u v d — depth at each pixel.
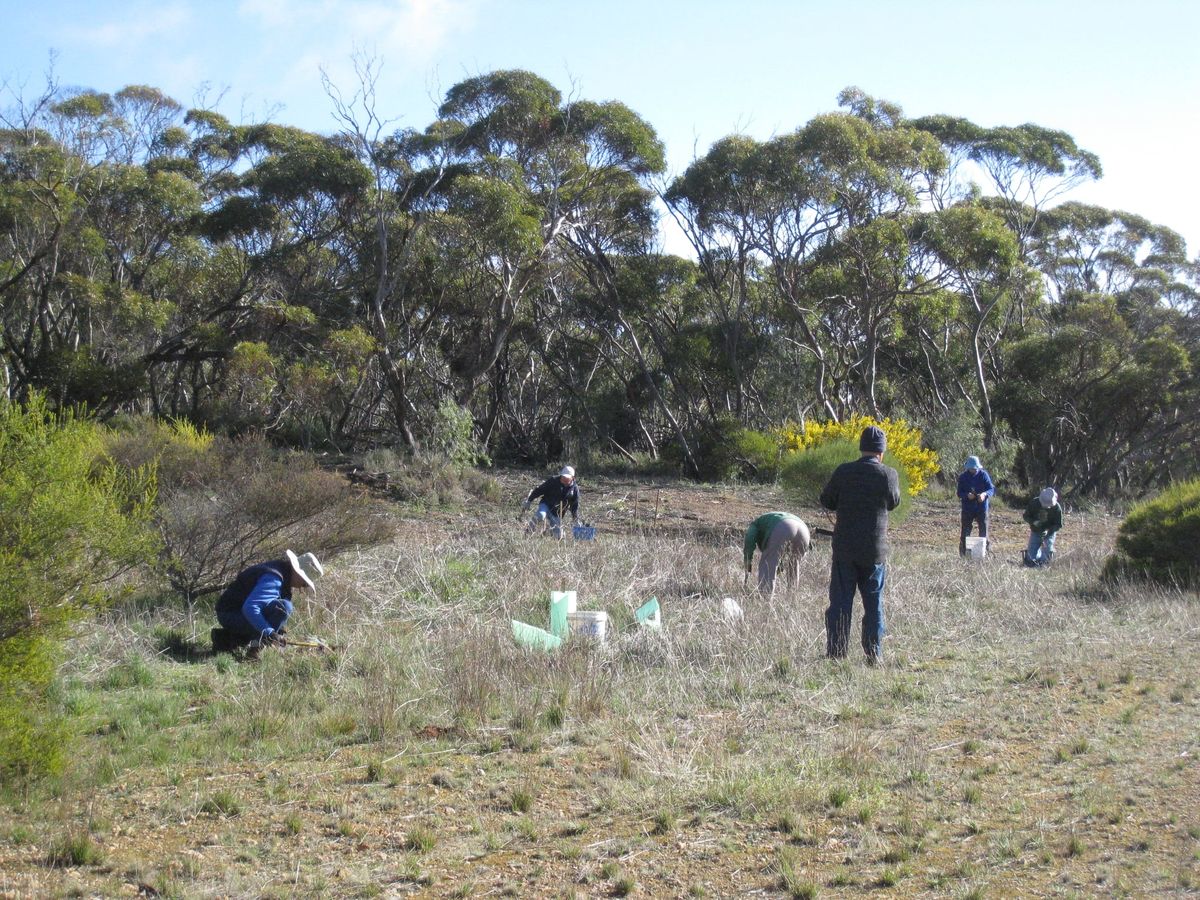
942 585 11.91
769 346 33.59
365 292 31.09
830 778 5.71
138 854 4.74
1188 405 35.56
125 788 5.55
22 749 5.36
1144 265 46.12
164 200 30.98
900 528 21.39
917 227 31.19
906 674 8.03
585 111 32.03
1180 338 36.75
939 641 9.26
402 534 14.84
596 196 33.09
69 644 7.76
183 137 35.59
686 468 31.52
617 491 25.69
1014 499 29.03
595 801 5.44
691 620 9.40
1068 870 4.62
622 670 7.93
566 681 7.38
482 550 12.68
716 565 12.34
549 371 37.88
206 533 9.70
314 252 31.48
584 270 34.59
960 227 30.75
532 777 5.77
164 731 6.46
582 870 4.64
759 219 31.83
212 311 31.45
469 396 31.52
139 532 7.26
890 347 37.97
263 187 30.27
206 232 31.44
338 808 5.32
